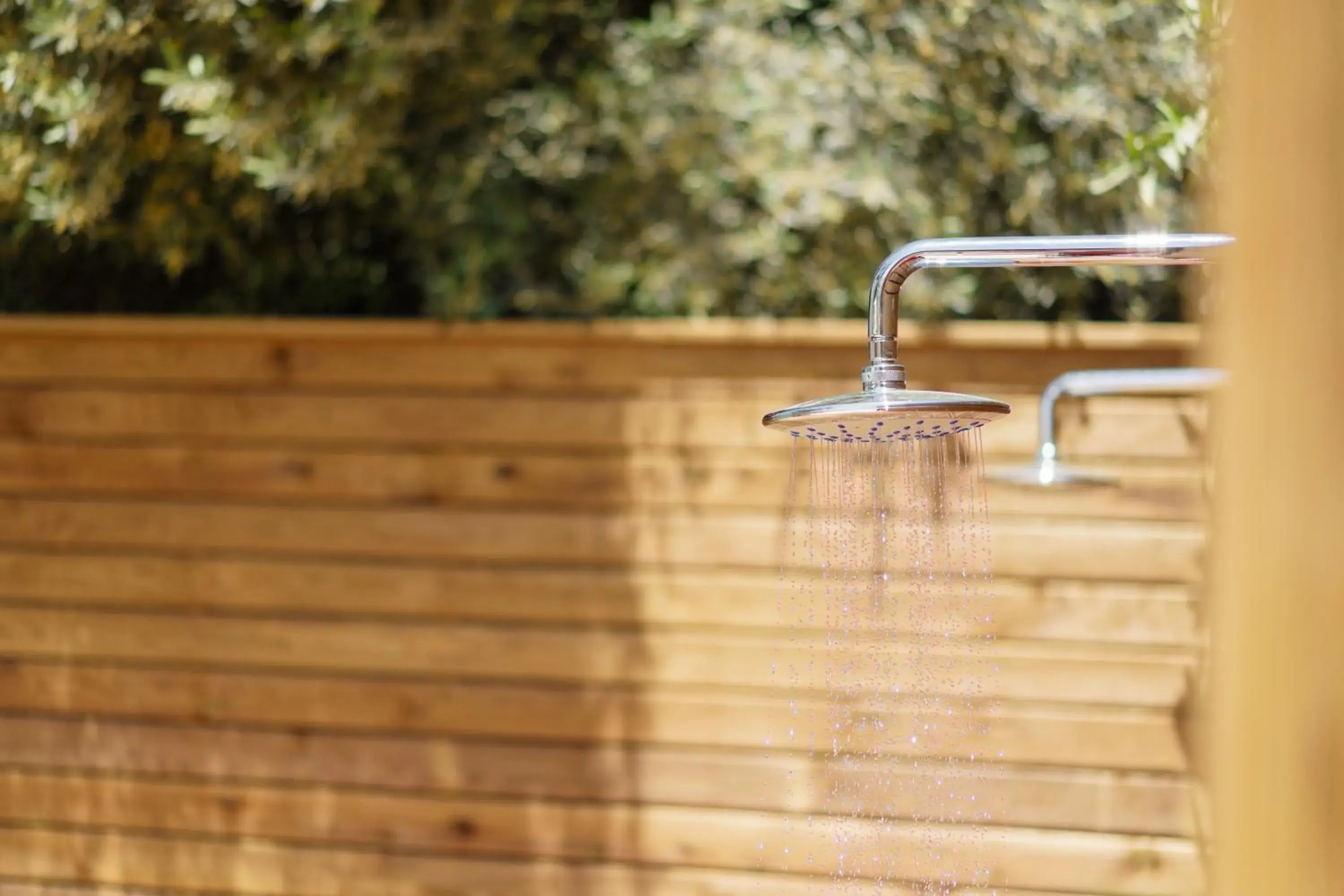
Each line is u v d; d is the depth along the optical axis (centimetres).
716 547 255
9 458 274
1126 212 255
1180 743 242
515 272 284
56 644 273
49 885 273
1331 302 71
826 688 250
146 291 291
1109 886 243
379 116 257
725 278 278
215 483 269
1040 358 247
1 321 268
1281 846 73
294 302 291
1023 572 247
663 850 255
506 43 272
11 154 227
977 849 245
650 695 256
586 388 259
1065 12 249
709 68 282
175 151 247
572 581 259
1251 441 74
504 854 261
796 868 250
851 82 270
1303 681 73
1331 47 71
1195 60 220
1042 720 246
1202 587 242
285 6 250
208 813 268
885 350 126
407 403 263
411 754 263
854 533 200
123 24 224
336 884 265
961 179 266
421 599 263
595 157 287
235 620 268
